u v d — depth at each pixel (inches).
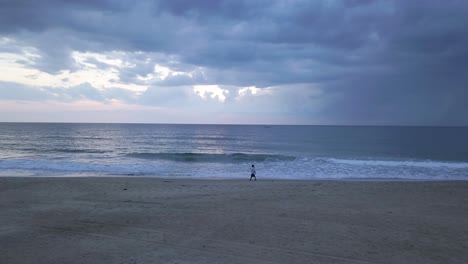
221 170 1100.5
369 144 2605.8
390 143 2706.7
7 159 1332.4
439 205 510.0
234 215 442.6
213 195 585.3
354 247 327.3
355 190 635.5
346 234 365.7
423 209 483.5
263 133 4562.0
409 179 922.7
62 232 374.3
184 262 287.1
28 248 323.3
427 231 378.0
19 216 442.3
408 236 360.5
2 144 2154.3
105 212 462.0
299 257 301.1
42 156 1507.1
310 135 4106.8
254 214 448.1
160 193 605.9
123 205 504.4
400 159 1523.1
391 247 328.2
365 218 430.6
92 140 2669.8
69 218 432.5
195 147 2246.6
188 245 331.0
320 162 1316.4
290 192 613.6
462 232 374.6
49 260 292.5
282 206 496.1
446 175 1008.9
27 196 574.6
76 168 1107.9
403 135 4047.7
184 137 3341.5
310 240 346.0
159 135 3587.6
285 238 351.9
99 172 1035.3
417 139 3206.2
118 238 352.5
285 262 289.6
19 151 1728.6
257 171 1067.9
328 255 306.5
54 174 977.5
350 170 1096.8
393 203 522.6
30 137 2891.2
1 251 315.3
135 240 346.0
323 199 550.6
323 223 406.0
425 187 671.1
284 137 3609.7
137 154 1589.6
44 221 418.9
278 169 1120.2
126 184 705.0
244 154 1603.1
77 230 381.7
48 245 331.6
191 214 448.1
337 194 594.9
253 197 566.3
